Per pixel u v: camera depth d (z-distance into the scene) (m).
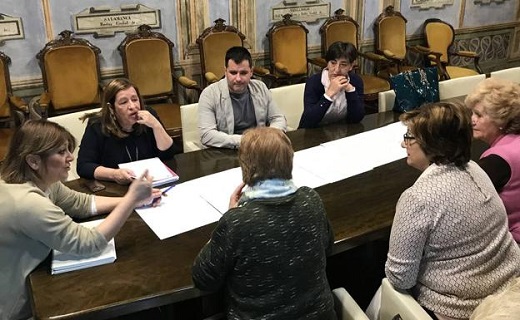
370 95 4.13
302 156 2.17
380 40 4.80
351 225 1.63
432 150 1.37
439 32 5.02
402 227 1.36
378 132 2.48
